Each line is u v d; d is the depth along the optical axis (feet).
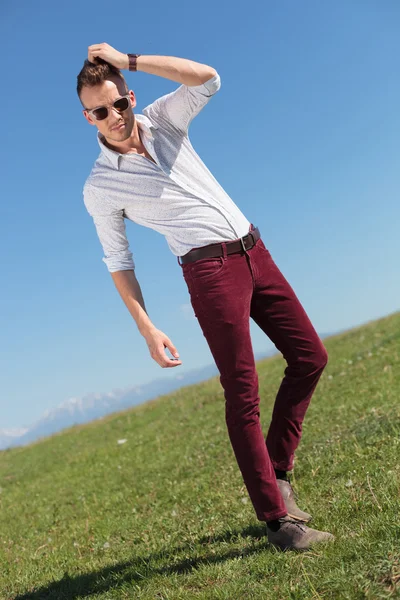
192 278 11.49
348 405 25.79
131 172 11.61
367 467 15.24
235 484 19.51
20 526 24.16
